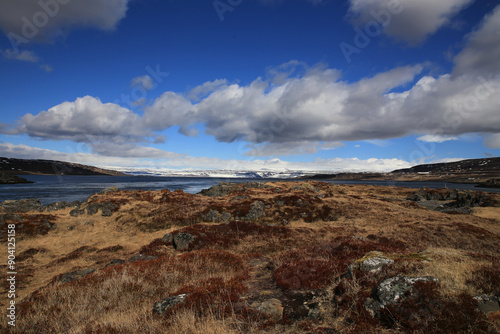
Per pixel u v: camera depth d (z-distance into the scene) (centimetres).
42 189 9525
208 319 650
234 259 1461
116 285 985
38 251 2188
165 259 1379
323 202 3900
